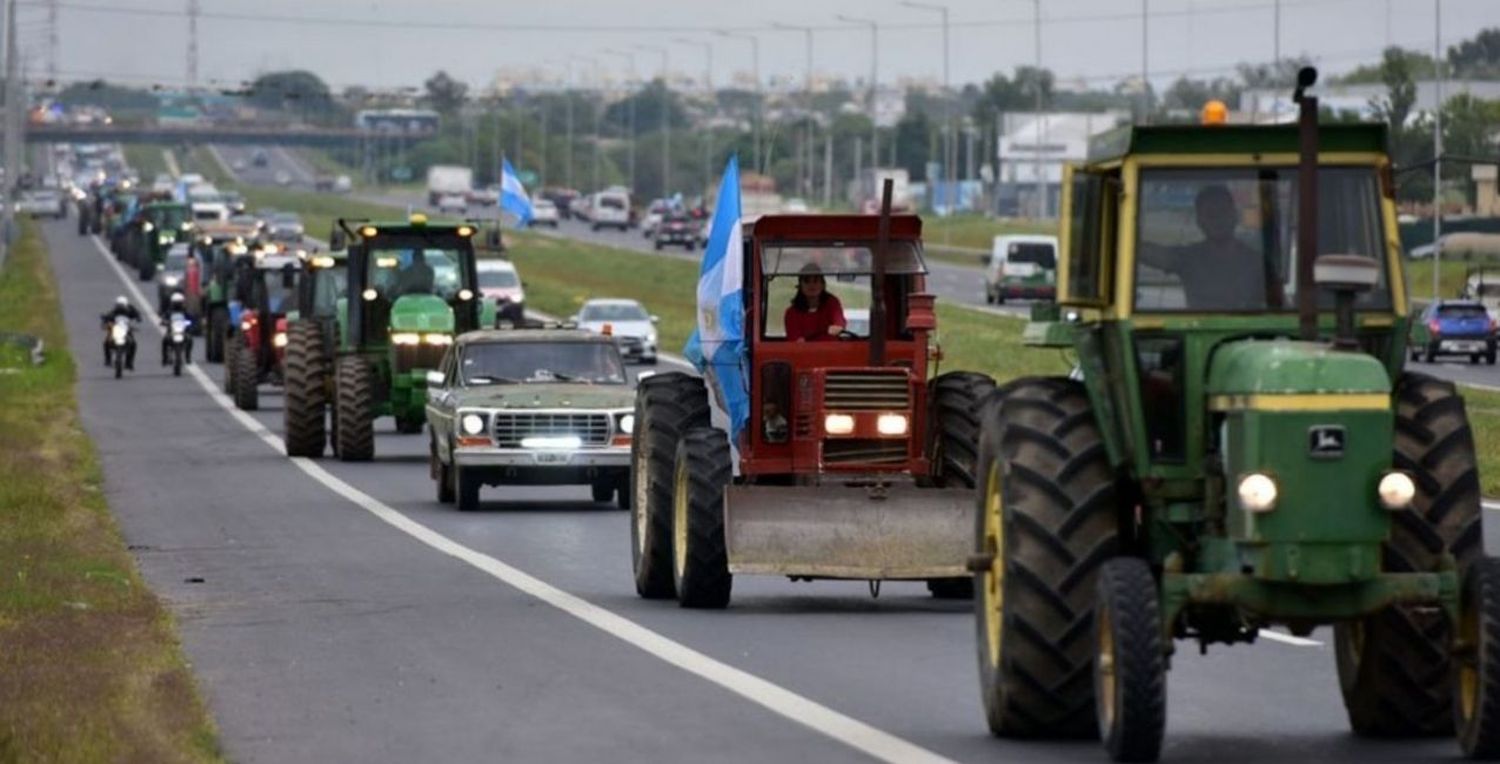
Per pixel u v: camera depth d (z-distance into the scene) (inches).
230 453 4138.8
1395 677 1266.0
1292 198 1269.7
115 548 2522.1
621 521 2913.4
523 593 2144.4
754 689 1534.2
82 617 1913.1
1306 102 1238.9
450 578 2279.8
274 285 5315.0
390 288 3971.5
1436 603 1182.9
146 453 4141.2
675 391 2092.8
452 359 3265.3
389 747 1334.9
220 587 2223.2
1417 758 1232.8
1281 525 1154.7
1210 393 1229.7
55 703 1422.2
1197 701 1460.4
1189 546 1251.8
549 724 1406.3
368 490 3405.5
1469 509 1219.2
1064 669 1272.1
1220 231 1268.5
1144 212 1269.7
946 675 1594.5
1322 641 1727.4
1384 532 1157.7
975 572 1364.4
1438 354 6968.5
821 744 1316.4
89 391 5940.0
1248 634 1259.8
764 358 2034.9
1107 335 1291.8
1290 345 1203.9
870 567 1924.2
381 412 3991.1
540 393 3095.5
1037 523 1272.1
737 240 2044.8
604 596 2114.9
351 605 2062.0
